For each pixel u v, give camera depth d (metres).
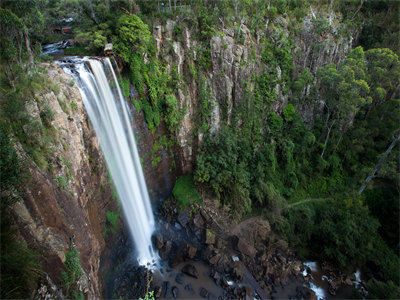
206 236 29.80
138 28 25.58
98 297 18.41
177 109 31.83
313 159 39.94
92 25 27.64
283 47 35.69
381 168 32.59
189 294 25.14
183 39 30.45
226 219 32.16
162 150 32.31
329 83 32.19
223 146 33.41
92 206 20.70
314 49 38.44
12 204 10.73
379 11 45.12
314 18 37.56
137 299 23.44
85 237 17.14
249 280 27.22
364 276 29.69
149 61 28.42
